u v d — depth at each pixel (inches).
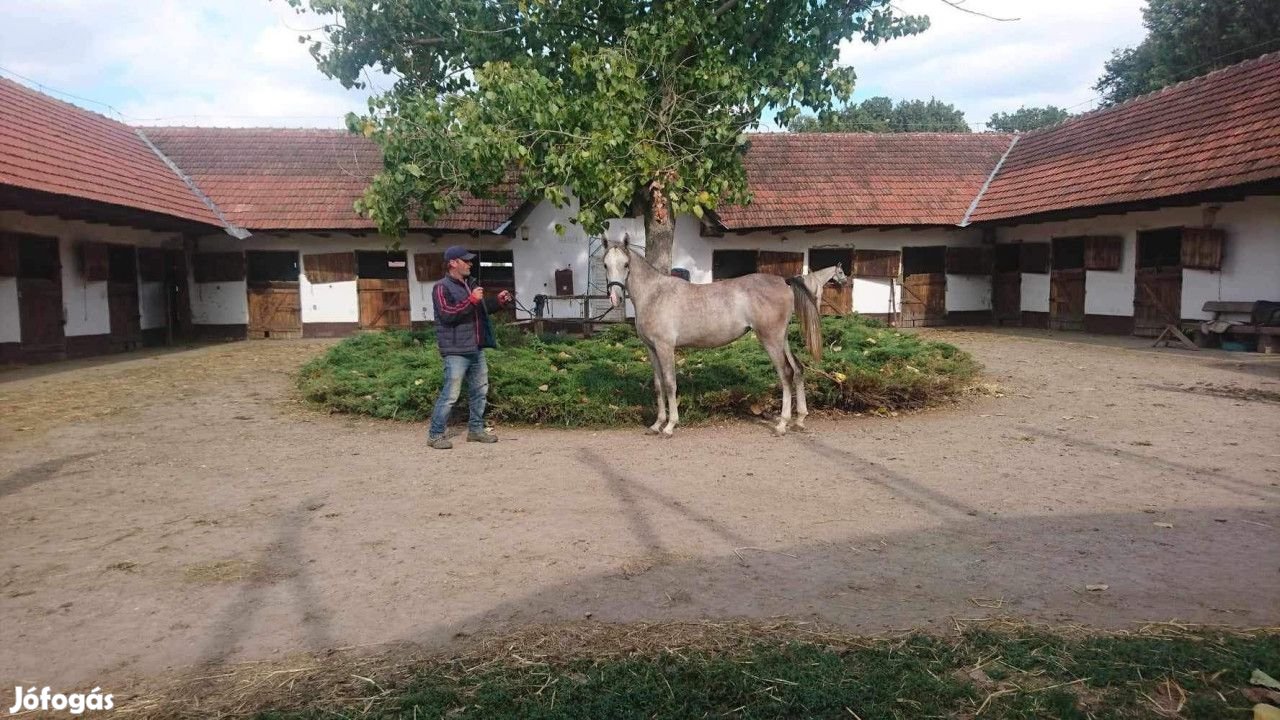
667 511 200.2
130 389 410.6
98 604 146.9
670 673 115.0
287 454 270.4
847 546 172.9
